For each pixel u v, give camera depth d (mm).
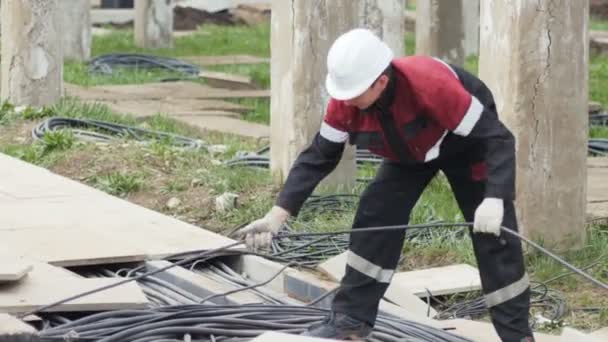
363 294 8680
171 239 11672
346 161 14281
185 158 15961
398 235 8664
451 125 7945
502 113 11945
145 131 18078
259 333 8859
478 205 8500
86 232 11844
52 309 9305
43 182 14219
